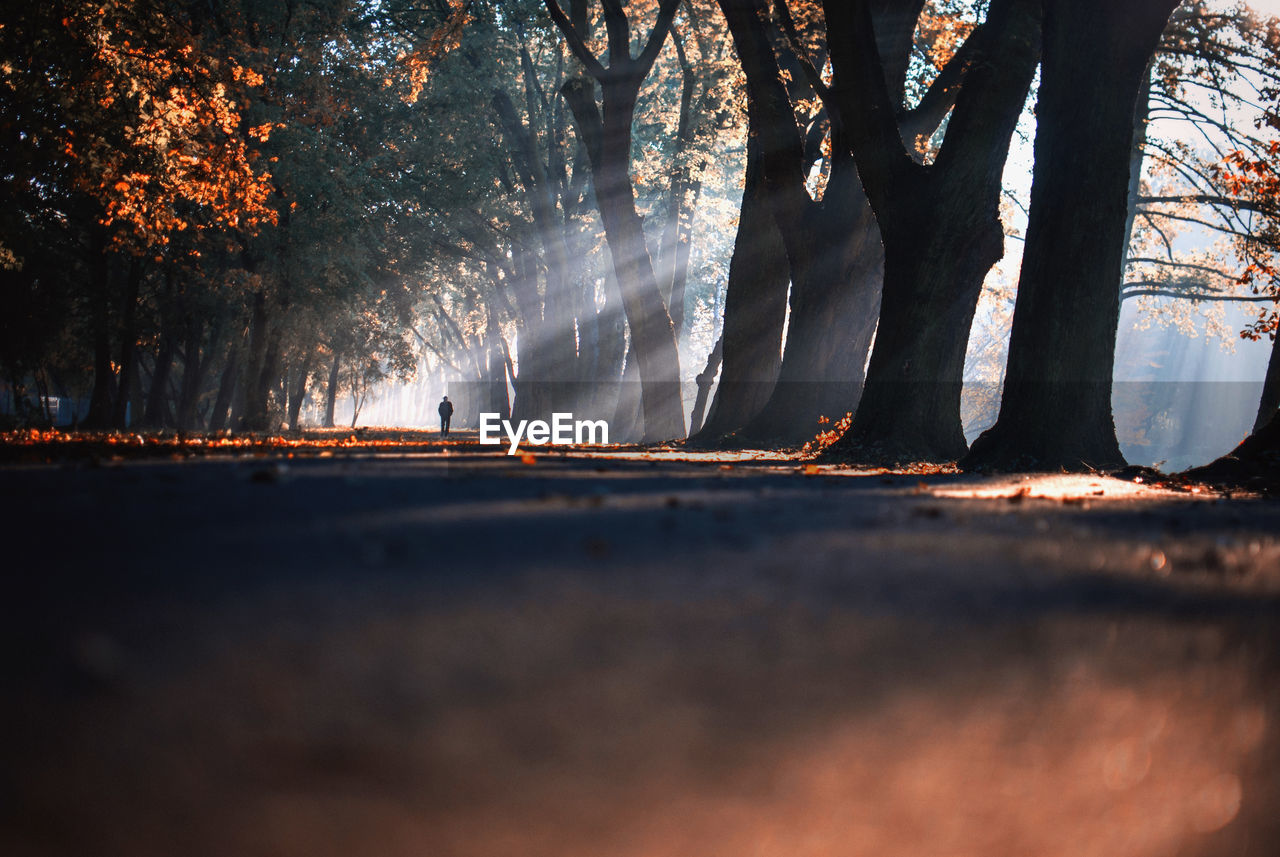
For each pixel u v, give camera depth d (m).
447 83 45.84
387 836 1.78
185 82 24.44
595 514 6.68
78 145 23.66
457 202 49.44
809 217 27.89
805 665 2.96
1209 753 2.63
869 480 13.57
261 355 45.28
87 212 42.69
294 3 38.75
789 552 5.14
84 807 1.79
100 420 44.81
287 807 1.85
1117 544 6.16
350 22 42.97
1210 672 3.26
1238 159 26.89
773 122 27.42
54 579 3.82
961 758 2.36
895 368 22.12
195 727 2.19
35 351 45.91
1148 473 16.09
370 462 12.59
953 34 28.20
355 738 2.17
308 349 59.84
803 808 2.02
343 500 7.06
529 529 5.73
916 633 3.42
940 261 21.89
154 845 1.68
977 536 6.22
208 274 46.62
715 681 2.75
